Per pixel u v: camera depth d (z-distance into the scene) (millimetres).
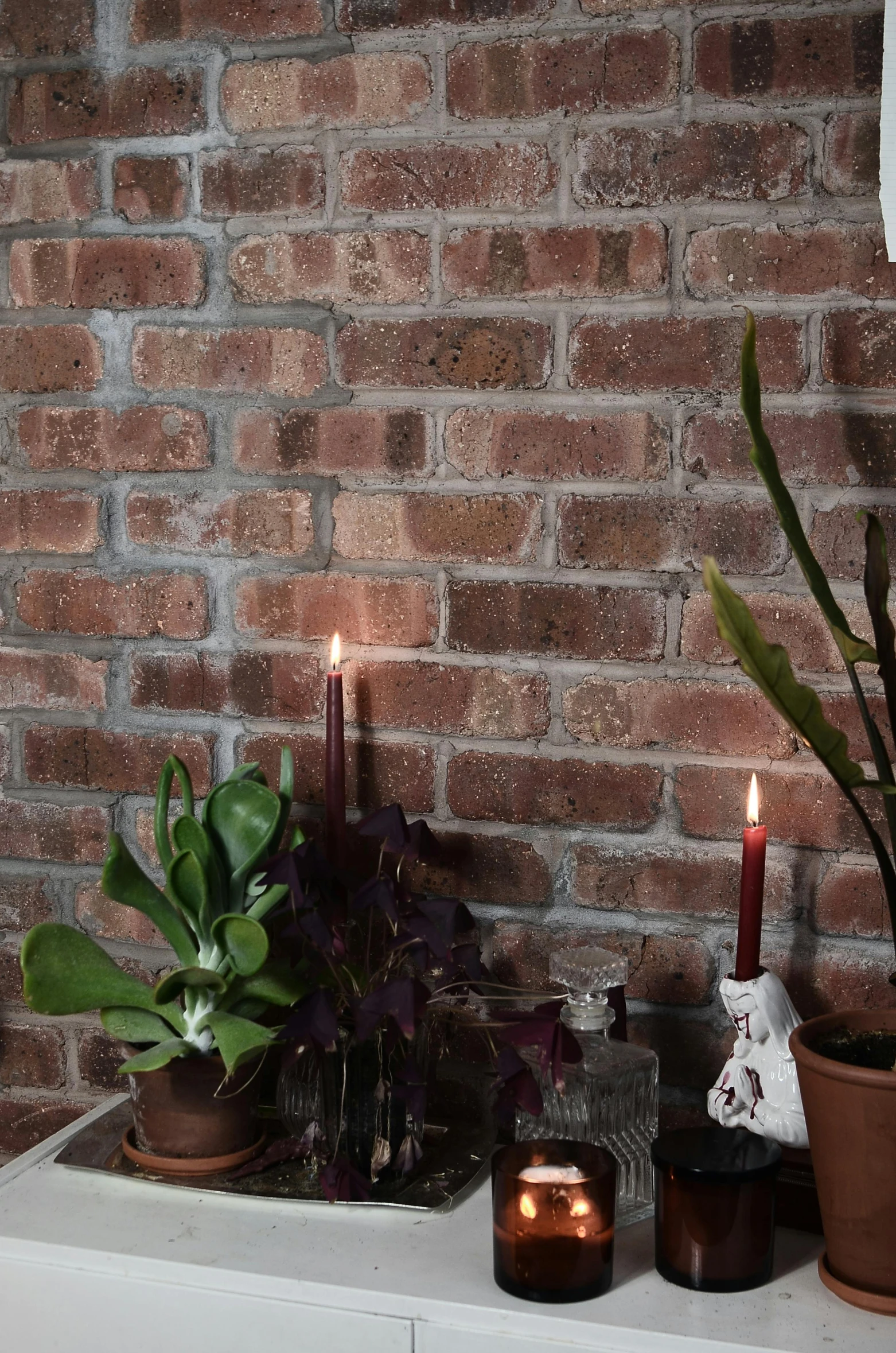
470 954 1030
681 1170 898
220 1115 1056
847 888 1130
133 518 1282
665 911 1174
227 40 1220
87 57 1257
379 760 1235
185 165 1238
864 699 961
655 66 1121
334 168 1202
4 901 1349
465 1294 891
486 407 1184
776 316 1113
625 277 1142
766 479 891
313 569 1242
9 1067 1354
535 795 1199
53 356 1287
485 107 1162
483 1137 1133
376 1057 1026
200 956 1088
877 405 1098
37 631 1319
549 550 1181
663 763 1168
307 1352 904
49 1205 1016
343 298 1209
